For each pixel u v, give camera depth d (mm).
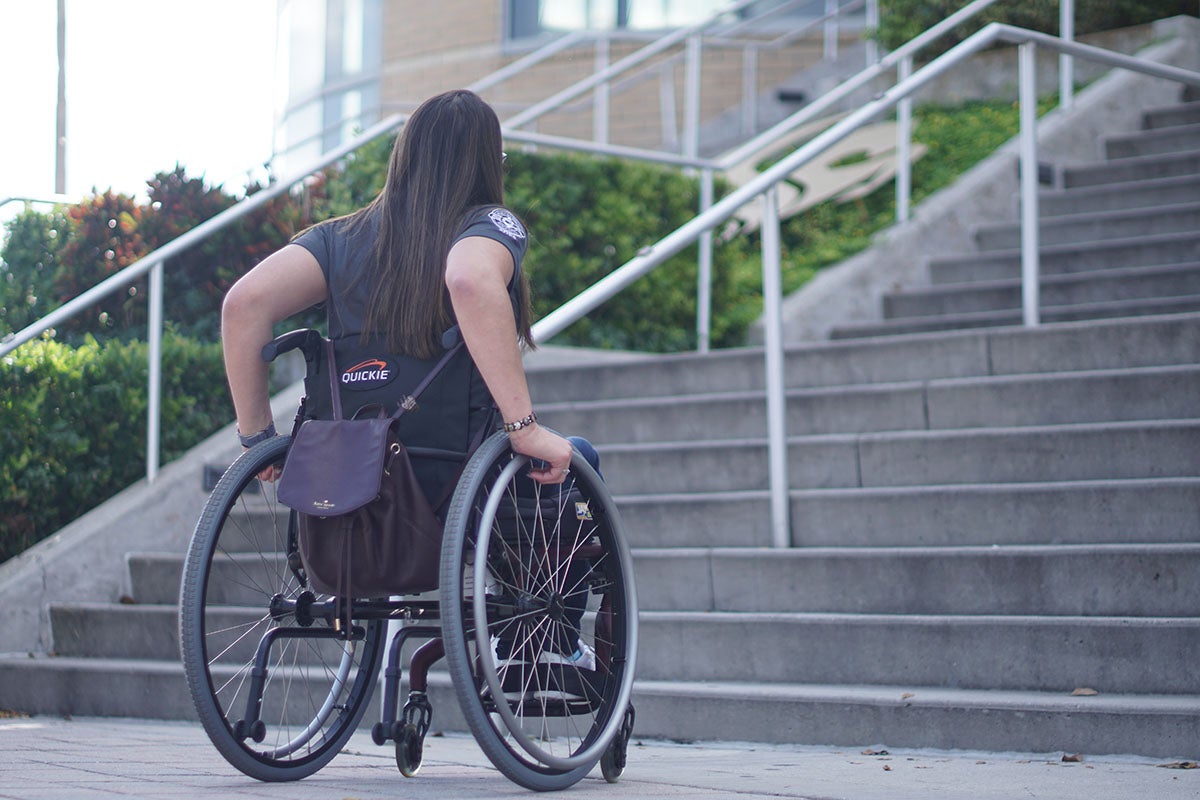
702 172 7617
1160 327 5117
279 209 6348
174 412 5910
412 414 2693
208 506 2707
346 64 15055
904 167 8070
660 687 3854
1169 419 4785
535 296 7039
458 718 3979
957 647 3750
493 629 2795
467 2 14211
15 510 5527
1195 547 3801
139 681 4605
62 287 6215
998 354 5410
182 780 2822
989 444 4723
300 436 2660
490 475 2748
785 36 12266
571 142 7199
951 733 3420
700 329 7398
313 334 2756
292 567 2869
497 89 13875
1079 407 4926
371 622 3107
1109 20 10086
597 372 6348
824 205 9023
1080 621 3635
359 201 6648
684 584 4492
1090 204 7656
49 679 4816
